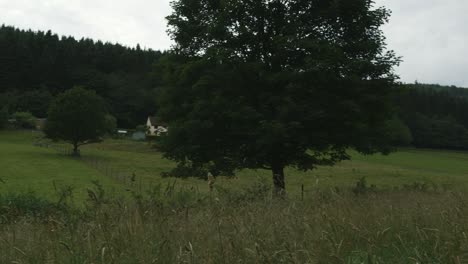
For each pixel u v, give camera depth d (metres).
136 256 4.05
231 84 17.48
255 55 18.30
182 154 18.33
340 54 16.12
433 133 132.62
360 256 4.66
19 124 135.25
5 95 151.00
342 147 19.11
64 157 78.81
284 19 17.83
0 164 61.06
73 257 4.14
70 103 83.94
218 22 17.73
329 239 4.48
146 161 75.81
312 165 19.56
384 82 17.52
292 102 16.03
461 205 6.57
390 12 18.36
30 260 4.25
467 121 151.88
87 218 5.88
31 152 84.06
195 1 19.61
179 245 4.38
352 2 17.47
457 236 4.56
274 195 7.68
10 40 160.38
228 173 17.25
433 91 170.50
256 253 4.10
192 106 18.61
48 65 162.75
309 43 16.36
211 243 4.49
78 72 164.50
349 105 16.20
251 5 17.81
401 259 4.61
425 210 6.44
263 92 17.12
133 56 187.75
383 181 46.19
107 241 4.30
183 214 5.77
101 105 87.94
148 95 162.75
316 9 18.36
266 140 16.00
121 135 130.88
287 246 4.22
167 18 19.66
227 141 18.31
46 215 7.76
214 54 17.14
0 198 10.50
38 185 36.62
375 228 5.45
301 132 16.80
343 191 8.23
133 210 5.62
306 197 7.75
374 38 18.31
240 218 5.51
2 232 6.27
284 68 17.28
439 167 82.62
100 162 70.56
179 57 19.92
